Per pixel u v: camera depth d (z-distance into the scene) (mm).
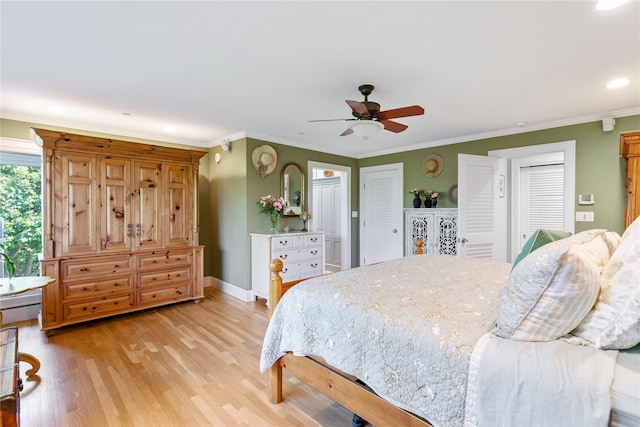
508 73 2367
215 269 4883
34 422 1774
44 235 2986
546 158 4855
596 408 851
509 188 5047
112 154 3389
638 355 993
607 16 1649
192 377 2256
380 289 1737
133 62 2197
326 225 6273
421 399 1212
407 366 1263
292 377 2291
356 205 5840
